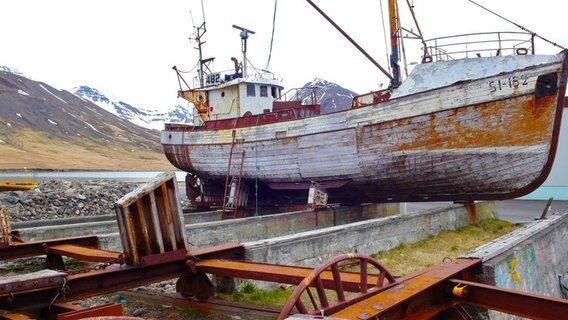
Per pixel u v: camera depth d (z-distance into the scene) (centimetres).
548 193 2772
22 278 488
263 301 750
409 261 1073
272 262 851
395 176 1512
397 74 1658
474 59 1362
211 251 728
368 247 1130
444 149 1385
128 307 714
